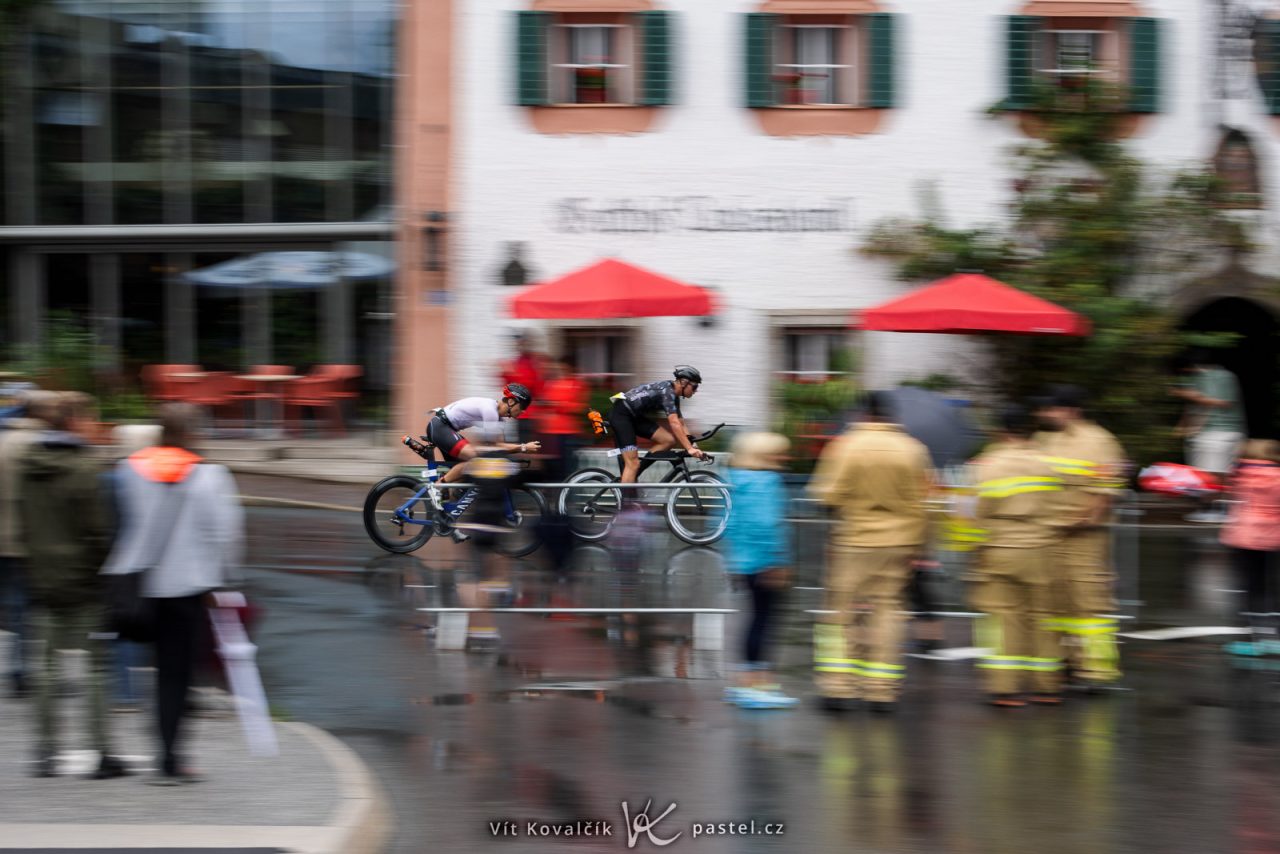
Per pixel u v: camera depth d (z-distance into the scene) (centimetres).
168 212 2450
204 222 2447
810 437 2159
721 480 1565
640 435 1792
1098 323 2056
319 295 2452
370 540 1797
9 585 1094
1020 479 1120
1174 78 2238
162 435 881
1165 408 2103
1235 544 1345
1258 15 2219
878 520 1101
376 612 1413
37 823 793
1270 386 2331
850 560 1105
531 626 1362
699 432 2211
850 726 1061
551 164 2255
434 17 2253
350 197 2423
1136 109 2223
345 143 2416
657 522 1347
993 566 1126
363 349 2452
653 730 1041
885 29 2223
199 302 2478
